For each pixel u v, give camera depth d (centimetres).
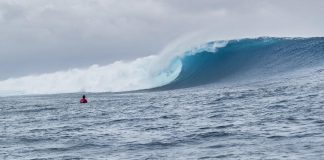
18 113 4947
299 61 7675
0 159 2092
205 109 4009
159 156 1983
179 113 3809
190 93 6450
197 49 8694
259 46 8275
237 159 1819
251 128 2598
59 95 9069
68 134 2848
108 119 3672
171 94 6669
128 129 2930
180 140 2359
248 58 8200
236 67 8156
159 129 2838
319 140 2067
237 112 3553
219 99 4978
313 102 3838
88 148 2289
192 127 2830
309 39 8094
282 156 1805
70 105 5794
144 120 3431
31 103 6725
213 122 3025
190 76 8481
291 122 2723
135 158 1969
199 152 2014
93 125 3288
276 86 6066
